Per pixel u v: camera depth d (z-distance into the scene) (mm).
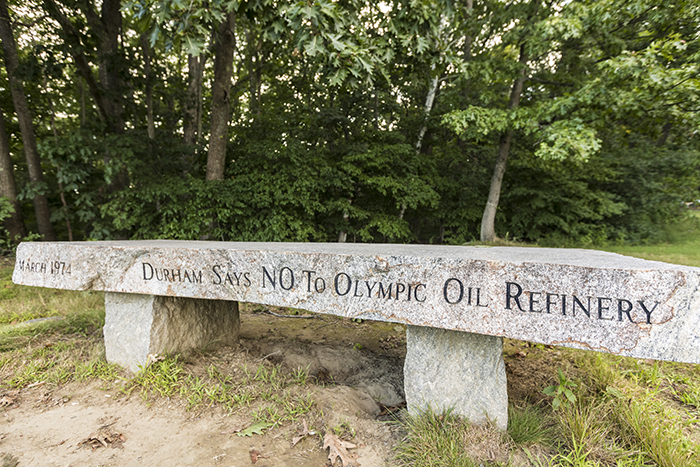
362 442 1877
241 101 11398
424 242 12797
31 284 2896
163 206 7637
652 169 12961
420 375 2039
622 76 6688
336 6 4379
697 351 1384
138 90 8836
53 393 2402
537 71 10203
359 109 10211
